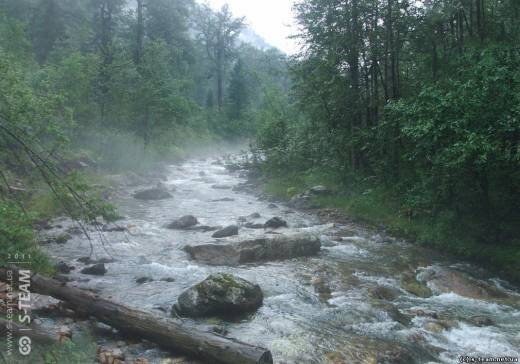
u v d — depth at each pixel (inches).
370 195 706.8
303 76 851.4
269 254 466.0
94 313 267.3
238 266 436.5
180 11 2164.1
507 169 471.8
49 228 504.4
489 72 458.3
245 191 936.9
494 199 531.8
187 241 517.7
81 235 505.0
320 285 388.2
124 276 384.2
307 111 902.4
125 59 1155.9
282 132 1080.2
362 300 359.6
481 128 444.5
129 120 1155.3
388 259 486.9
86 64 1013.8
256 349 223.6
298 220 670.5
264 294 362.0
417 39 722.2
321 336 288.4
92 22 1659.7
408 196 584.1
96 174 832.9
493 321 334.3
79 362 218.2
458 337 302.5
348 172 811.4
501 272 461.1
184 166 1327.5
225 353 226.8
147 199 788.6
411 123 521.7
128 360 235.1
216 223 626.8
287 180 933.2
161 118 1248.2
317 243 497.7
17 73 424.2
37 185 546.3
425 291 396.8
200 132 2003.0
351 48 784.9
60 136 381.4
